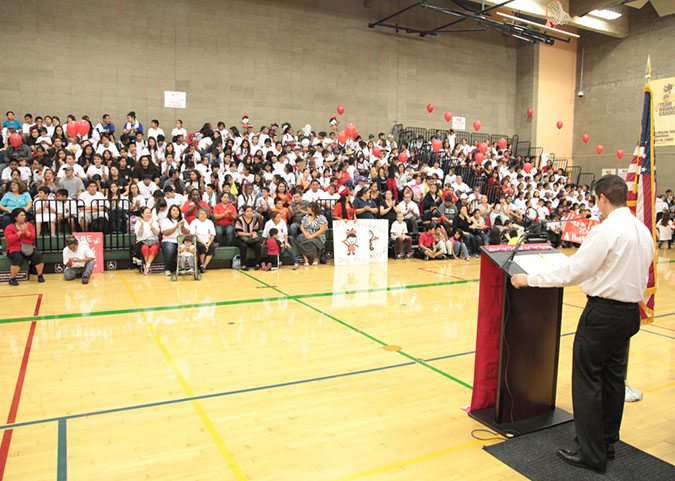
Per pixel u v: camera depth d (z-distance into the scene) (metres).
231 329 5.30
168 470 2.63
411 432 3.11
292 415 3.32
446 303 6.74
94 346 4.67
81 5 12.70
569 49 20.84
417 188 12.41
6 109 12.12
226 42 14.48
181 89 13.97
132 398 3.54
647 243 2.71
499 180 15.73
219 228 9.45
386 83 17.25
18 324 5.34
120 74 13.23
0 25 11.96
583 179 21.00
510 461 2.78
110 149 11.25
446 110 18.64
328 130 16.23
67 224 8.85
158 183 10.11
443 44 18.42
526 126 20.25
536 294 3.21
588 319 2.73
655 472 2.70
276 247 9.09
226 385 3.81
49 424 3.12
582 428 2.73
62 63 12.60
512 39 20.22
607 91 20.16
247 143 12.46
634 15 19.16
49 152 10.45
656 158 18.75
